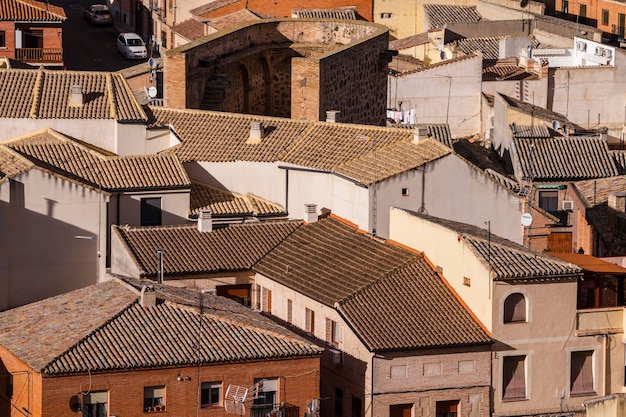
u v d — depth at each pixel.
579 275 136.75
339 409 136.62
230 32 189.75
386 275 140.12
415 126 187.75
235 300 147.75
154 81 193.12
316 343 138.62
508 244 140.62
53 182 155.12
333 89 187.25
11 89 174.12
